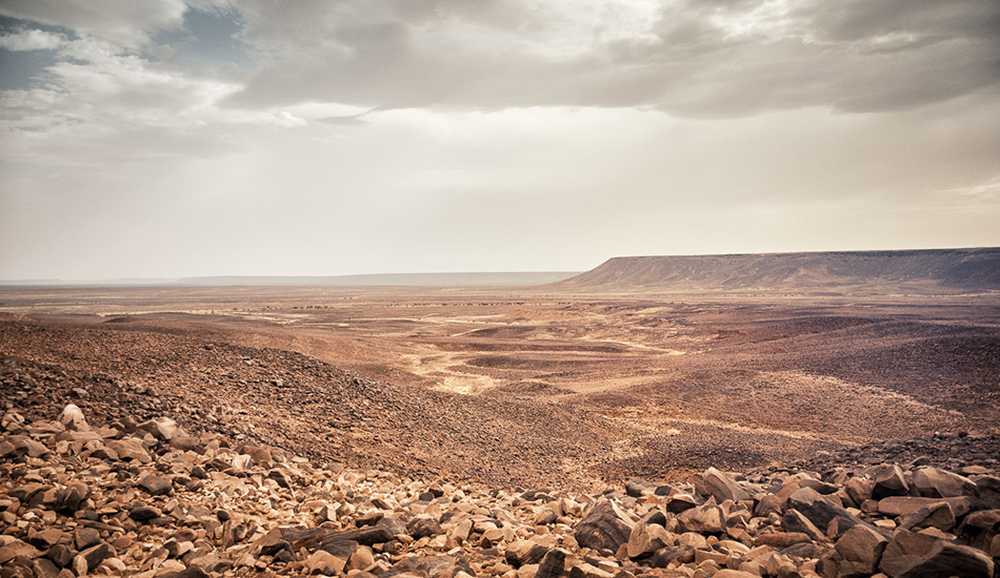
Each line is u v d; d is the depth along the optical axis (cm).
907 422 3409
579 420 3139
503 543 879
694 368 5275
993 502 877
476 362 6031
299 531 904
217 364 2533
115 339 3069
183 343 3012
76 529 823
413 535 920
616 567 722
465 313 13262
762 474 1980
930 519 808
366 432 2152
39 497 895
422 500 1338
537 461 2386
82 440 1206
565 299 18362
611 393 4219
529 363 5975
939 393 3844
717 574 679
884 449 2025
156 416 1598
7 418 1284
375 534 877
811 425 3494
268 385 2386
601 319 10812
